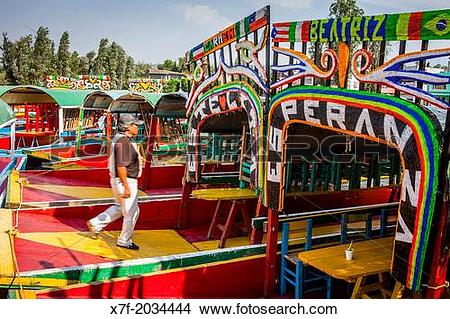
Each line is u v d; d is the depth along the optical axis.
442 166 3.75
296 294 5.82
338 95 4.75
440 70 4.57
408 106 3.98
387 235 6.77
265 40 5.95
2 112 7.78
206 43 7.85
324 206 8.54
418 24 3.87
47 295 5.15
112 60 48.28
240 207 7.71
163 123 14.90
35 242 6.32
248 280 6.29
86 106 16.66
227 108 7.24
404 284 4.09
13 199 8.14
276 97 5.84
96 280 5.44
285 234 6.18
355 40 4.50
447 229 3.85
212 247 7.53
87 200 8.59
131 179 6.62
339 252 5.35
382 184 9.28
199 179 8.45
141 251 6.86
